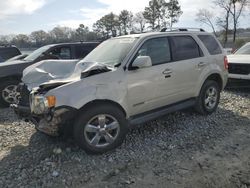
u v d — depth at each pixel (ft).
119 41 18.75
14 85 27.73
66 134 16.14
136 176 13.70
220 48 22.63
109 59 17.51
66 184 13.24
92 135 15.55
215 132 18.69
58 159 15.35
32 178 13.75
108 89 15.60
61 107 14.60
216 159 15.08
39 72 18.76
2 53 42.04
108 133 15.81
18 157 16.06
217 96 22.39
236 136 18.03
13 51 42.96
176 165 14.60
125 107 16.37
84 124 15.11
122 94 16.08
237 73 29.60
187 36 20.38
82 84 15.14
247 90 30.89
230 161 14.83
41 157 15.78
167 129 19.21
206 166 14.38
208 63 21.13
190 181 13.12
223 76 22.56
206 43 21.62
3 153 16.81
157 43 18.30
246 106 24.35
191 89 20.13
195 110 21.79
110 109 15.65
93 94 15.14
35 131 20.13
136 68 16.60
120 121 16.06
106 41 20.12
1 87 27.43
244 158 15.11
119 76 16.08
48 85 15.37
